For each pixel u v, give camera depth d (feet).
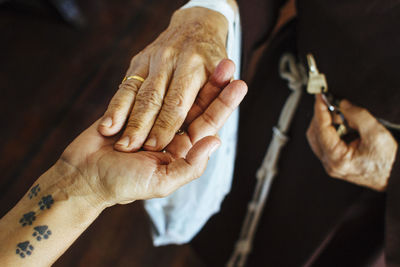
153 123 1.40
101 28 4.65
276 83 2.04
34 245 1.30
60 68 4.48
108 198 1.33
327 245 2.13
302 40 1.74
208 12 1.57
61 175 1.34
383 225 1.93
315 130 1.76
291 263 2.27
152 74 1.45
